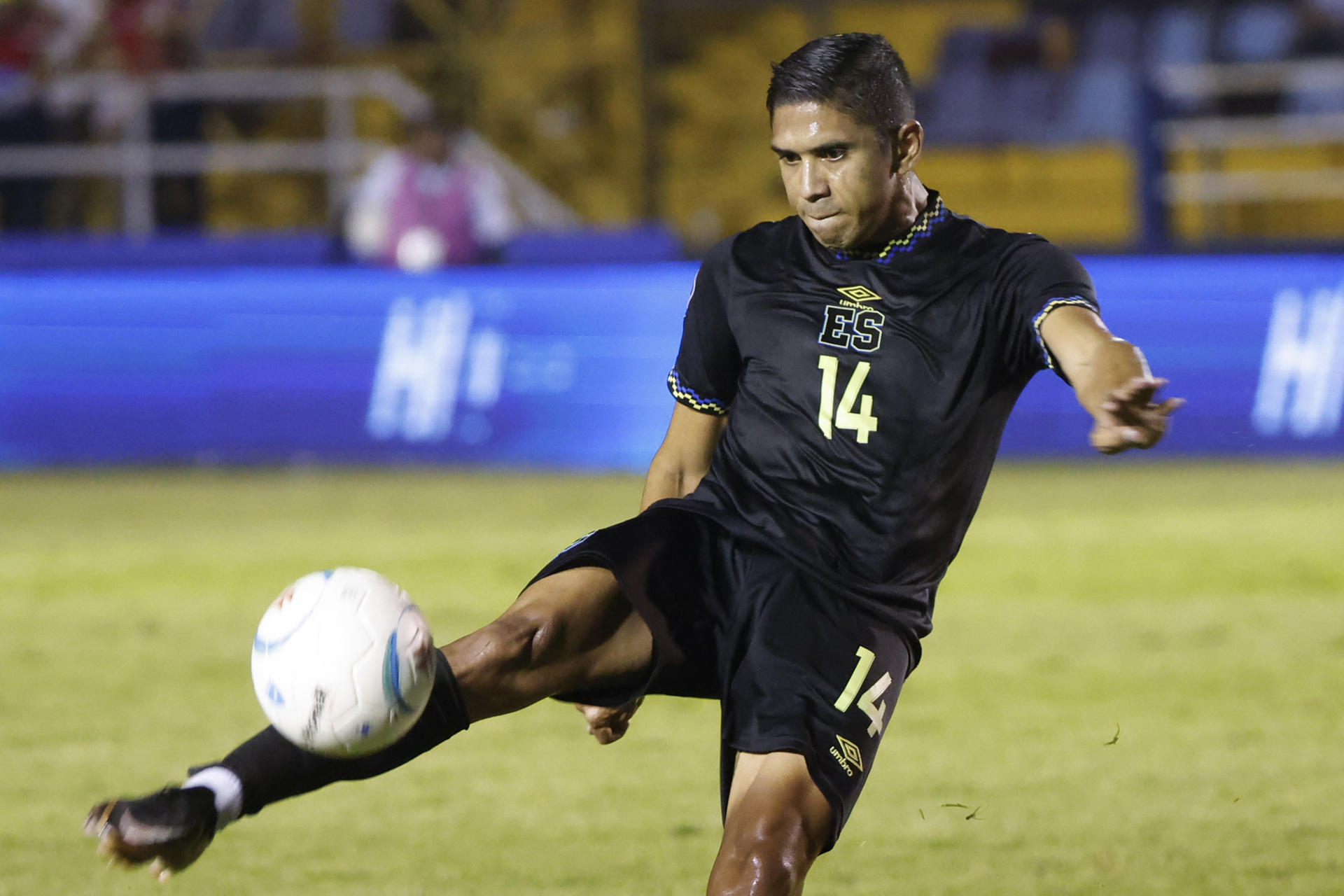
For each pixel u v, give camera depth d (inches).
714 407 473.1
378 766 393.7
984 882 535.8
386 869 555.5
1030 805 625.0
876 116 415.5
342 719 362.9
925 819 607.8
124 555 1238.3
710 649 428.8
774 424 439.2
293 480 1667.1
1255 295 1704.0
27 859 565.9
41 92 2087.8
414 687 369.4
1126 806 622.2
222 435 1768.0
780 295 445.1
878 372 428.5
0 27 2098.9
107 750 716.7
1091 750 705.0
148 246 1844.2
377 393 1755.7
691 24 2534.5
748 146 2536.9
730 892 368.5
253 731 752.3
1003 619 999.0
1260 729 737.6
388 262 1777.8
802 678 406.0
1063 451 1743.4
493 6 2503.7
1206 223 2149.4
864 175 416.5
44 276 1793.8
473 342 1745.8
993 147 2317.9
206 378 1769.2
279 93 2118.6
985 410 428.1
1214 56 2266.2
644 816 616.7
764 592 421.7
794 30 2534.5
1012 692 813.9
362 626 365.4
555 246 1828.2
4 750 716.0
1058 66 2308.1
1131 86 1969.7
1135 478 1611.7
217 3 2377.0
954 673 858.1
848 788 395.5
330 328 1763.0
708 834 592.4
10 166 2086.6
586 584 422.9
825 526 428.8
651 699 826.2
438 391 1748.3
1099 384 368.5
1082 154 2297.0
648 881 538.6
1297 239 1706.4
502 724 770.2
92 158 2091.5
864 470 427.8
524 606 415.8
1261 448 1699.1
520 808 628.1
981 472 435.8
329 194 2345.0
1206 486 1542.8
